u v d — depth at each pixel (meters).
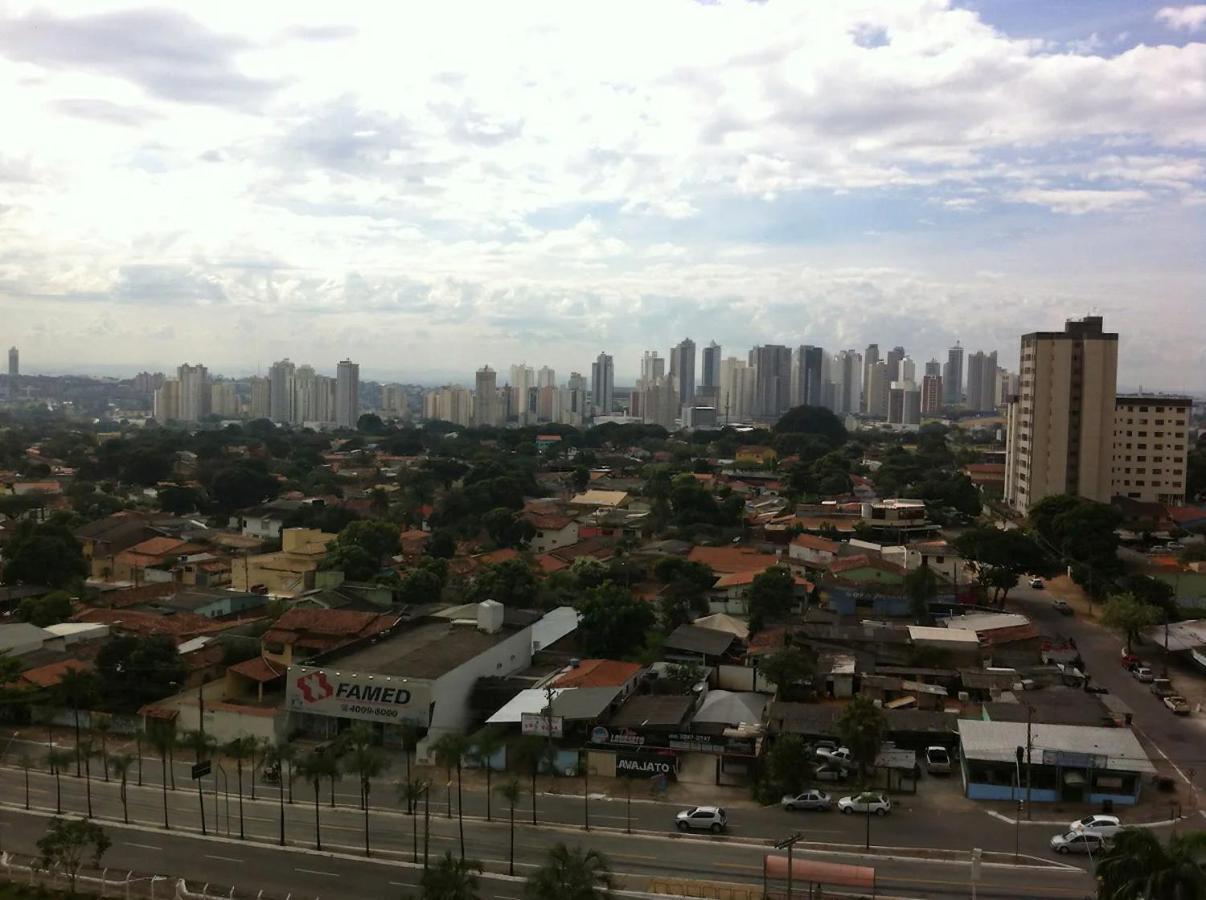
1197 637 88.56
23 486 186.25
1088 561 117.38
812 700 75.88
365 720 69.19
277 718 69.88
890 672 79.88
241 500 179.25
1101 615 101.31
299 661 75.50
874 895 45.53
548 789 62.69
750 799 60.31
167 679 77.38
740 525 159.88
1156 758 64.94
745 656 84.81
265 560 120.06
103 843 49.19
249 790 63.91
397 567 121.06
